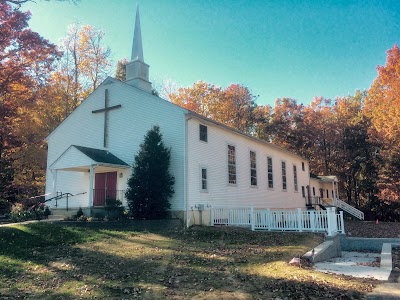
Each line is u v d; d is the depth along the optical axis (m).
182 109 18.48
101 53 37.78
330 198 41.59
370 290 6.96
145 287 7.35
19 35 17.84
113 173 20.75
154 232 15.53
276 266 9.03
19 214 18.34
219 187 20.72
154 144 17.98
